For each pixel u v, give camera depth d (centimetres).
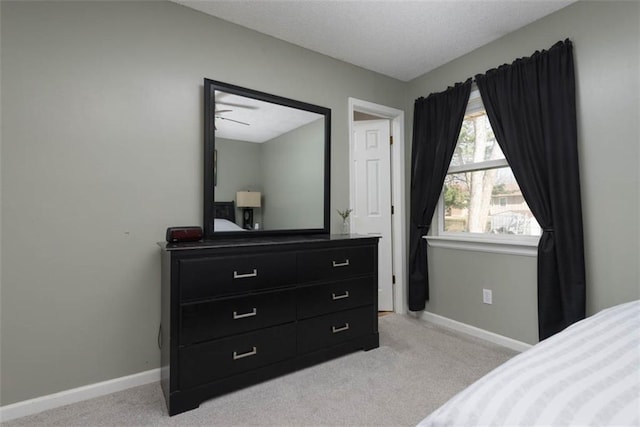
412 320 307
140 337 194
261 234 235
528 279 230
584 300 197
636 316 95
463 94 269
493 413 58
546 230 213
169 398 161
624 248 185
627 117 184
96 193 182
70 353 175
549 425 53
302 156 256
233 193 224
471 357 225
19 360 163
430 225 307
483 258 259
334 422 156
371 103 303
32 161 166
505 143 238
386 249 334
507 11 216
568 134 204
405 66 297
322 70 272
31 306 166
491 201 263
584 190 202
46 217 169
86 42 179
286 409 166
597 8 195
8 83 161
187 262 167
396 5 210
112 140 186
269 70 244
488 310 256
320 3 208
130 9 192
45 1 169
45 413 164
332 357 219
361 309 235
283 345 198
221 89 218
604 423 51
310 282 211
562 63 206
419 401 172
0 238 160
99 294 183
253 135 233
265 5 210
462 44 258
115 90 187
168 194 203
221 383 175
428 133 302
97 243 182
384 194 334
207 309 172
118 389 186
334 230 278
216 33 221
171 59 205
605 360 71
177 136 206
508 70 236
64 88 174
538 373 68
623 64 185
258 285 189
